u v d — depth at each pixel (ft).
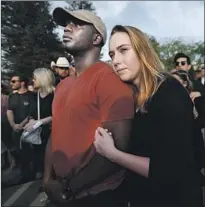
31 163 14.84
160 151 4.45
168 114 4.42
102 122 4.92
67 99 5.35
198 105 8.17
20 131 14.73
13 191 14.16
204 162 5.03
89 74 5.21
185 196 4.35
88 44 5.37
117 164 5.00
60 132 5.32
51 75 13.97
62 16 5.53
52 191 5.44
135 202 4.93
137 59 4.94
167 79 4.73
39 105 13.96
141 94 4.83
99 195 5.10
